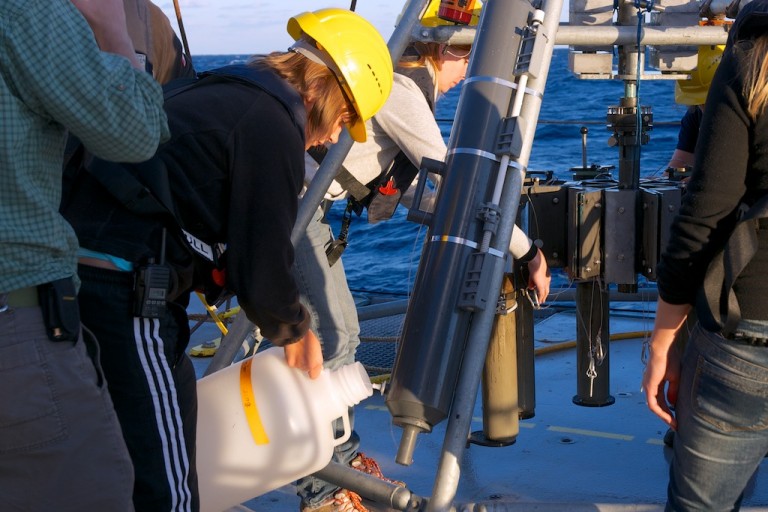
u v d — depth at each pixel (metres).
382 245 11.99
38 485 1.76
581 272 3.37
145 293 2.00
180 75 3.32
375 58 2.36
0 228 1.67
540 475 3.46
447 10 3.11
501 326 3.57
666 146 18.03
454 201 2.61
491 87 2.68
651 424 3.91
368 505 3.23
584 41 3.16
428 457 3.71
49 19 1.67
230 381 2.69
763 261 1.95
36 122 1.71
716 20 3.36
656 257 3.23
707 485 2.15
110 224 2.01
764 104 1.89
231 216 2.08
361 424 4.09
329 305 3.25
